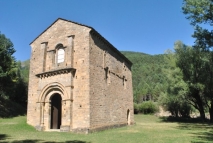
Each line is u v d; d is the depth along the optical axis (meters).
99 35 21.91
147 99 86.62
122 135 17.02
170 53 39.66
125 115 28.33
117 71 27.22
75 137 15.71
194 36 21.22
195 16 20.20
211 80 33.16
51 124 21.67
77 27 21.28
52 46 22.64
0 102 36.78
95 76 20.81
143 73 113.38
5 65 33.53
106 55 24.06
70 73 20.00
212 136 16.92
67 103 19.50
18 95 44.97
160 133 18.92
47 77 21.45
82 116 18.97
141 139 14.77
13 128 20.17
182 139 14.95
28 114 22.50
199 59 33.50
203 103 39.56
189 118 44.84
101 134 17.66
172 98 37.03
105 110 22.11
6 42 39.53
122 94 28.08
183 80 34.56
